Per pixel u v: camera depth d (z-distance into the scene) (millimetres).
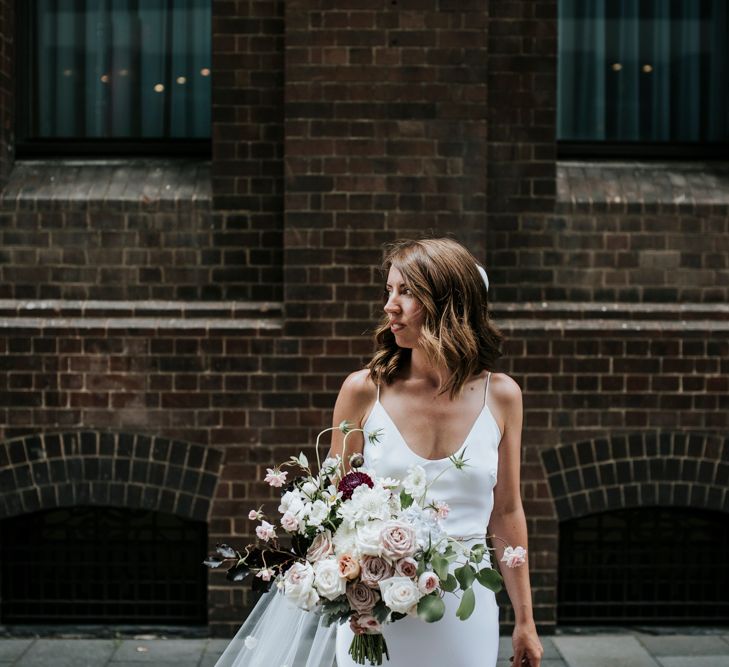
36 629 5262
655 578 5430
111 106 5672
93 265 5305
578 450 5246
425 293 2420
